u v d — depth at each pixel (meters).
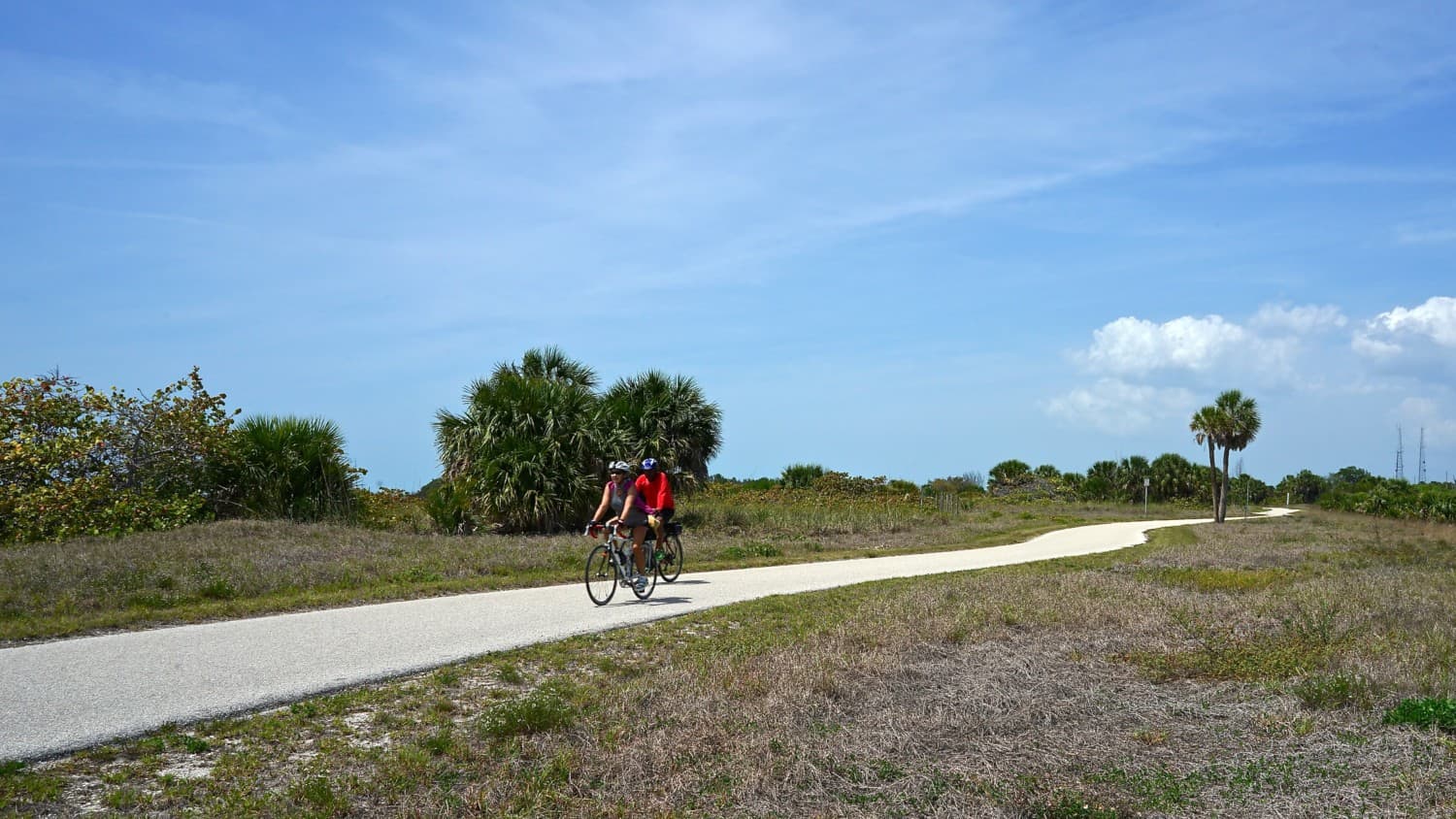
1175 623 11.30
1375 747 6.57
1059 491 75.75
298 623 10.51
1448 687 7.96
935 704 7.42
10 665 8.04
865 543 27.09
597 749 6.06
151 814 4.97
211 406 20.88
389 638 9.75
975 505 57.41
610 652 9.45
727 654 9.21
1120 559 22.91
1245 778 6.03
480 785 5.50
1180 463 80.12
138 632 9.81
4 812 4.88
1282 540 31.14
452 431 24.77
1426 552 24.70
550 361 29.91
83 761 5.73
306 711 6.86
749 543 22.17
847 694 7.62
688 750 6.12
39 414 19.05
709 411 29.88
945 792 5.61
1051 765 6.18
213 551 14.99
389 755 5.99
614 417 27.67
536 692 7.14
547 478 23.31
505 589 14.18
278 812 5.02
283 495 20.91
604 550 12.94
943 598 12.91
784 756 6.05
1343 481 96.50
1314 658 9.39
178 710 6.73
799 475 50.19
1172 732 7.02
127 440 19.83
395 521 23.00
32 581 11.71
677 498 29.95
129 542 15.47
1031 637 10.48
